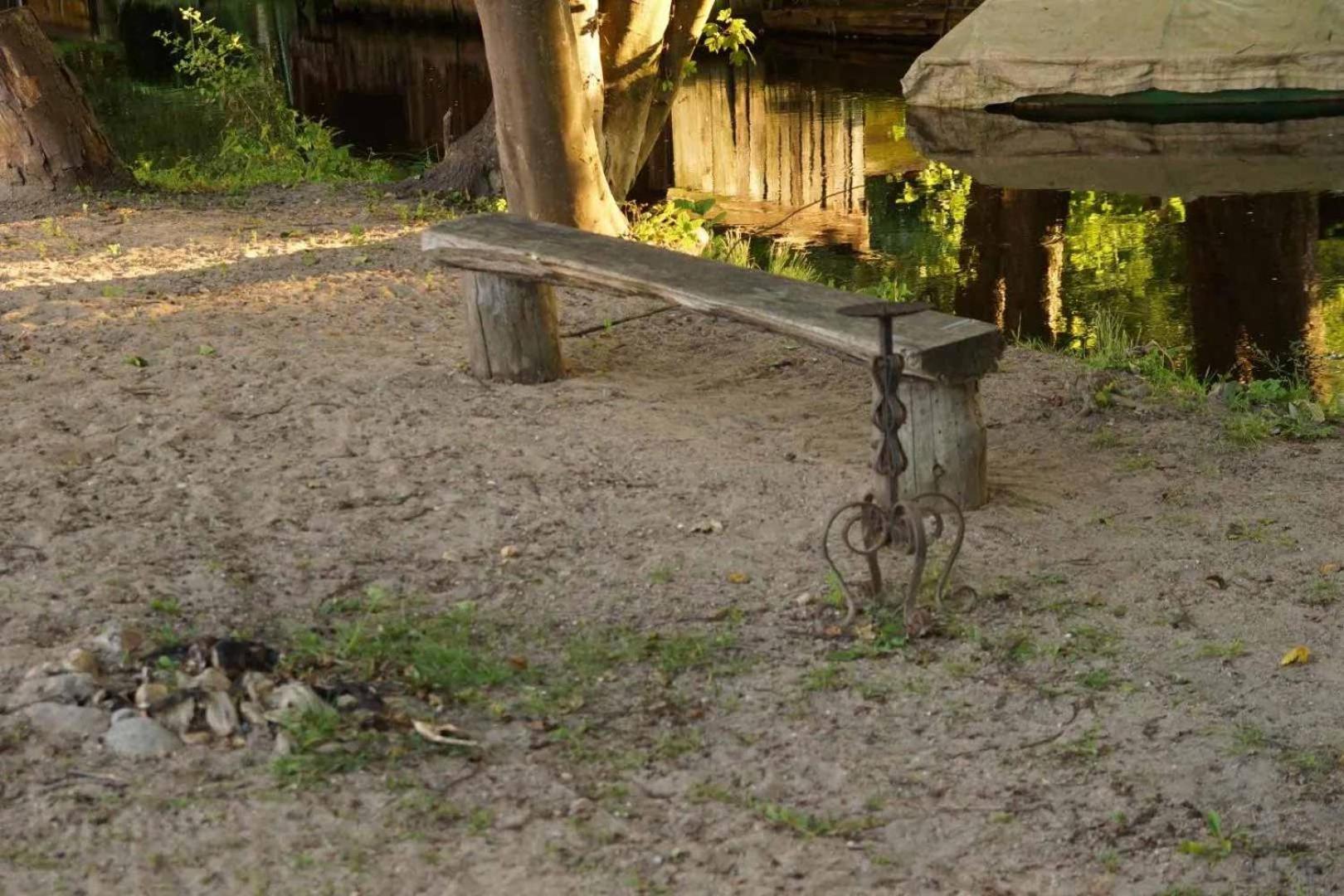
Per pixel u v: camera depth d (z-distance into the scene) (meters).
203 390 7.39
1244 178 16.22
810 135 20.00
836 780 4.26
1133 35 20.94
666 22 12.95
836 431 7.17
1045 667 4.89
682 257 6.99
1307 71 19.86
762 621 5.18
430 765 4.21
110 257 10.54
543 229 7.54
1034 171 17.22
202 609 5.02
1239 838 4.04
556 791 4.14
